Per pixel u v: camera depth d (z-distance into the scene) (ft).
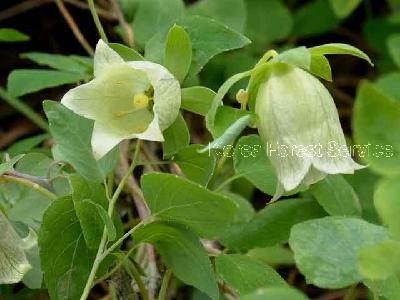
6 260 0.35
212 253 0.41
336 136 0.33
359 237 0.32
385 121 0.25
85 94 0.34
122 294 0.40
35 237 0.38
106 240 0.35
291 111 0.33
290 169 0.33
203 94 0.35
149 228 0.34
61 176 0.39
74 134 0.38
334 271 0.32
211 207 0.32
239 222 0.43
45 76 0.46
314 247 0.32
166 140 0.37
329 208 0.41
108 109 0.35
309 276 0.32
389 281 0.33
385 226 0.35
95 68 0.34
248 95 0.34
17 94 0.46
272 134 0.33
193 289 0.43
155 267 0.43
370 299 0.43
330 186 0.42
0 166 0.35
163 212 0.33
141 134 0.33
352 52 0.34
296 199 0.43
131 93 0.35
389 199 0.27
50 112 0.38
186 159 0.37
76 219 0.35
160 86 0.33
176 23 0.38
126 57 0.38
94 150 0.33
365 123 0.26
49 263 0.35
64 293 0.35
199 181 0.38
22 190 0.40
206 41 0.38
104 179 0.37
